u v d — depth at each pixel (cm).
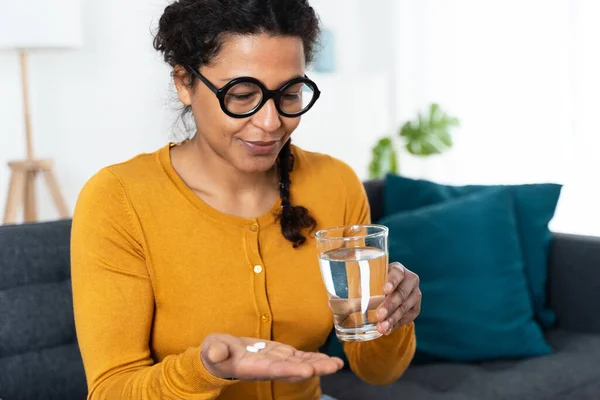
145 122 415
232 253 122
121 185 120
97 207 117
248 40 103
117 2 399
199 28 106
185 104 117
